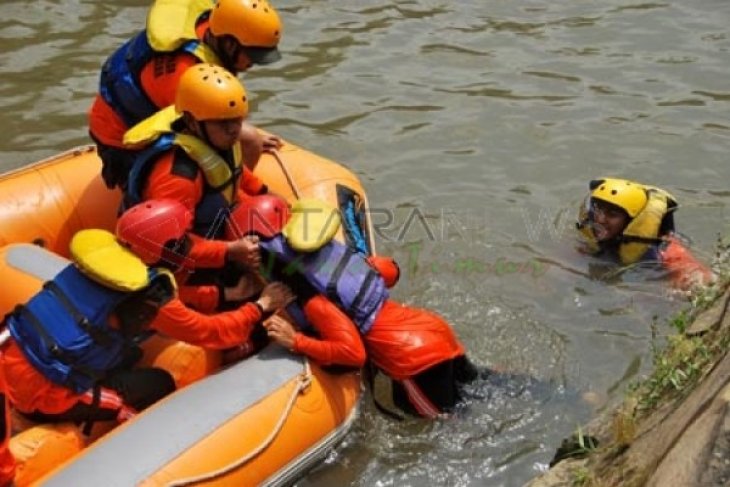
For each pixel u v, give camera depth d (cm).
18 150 815
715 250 709
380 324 552
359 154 830
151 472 452
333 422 529
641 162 820
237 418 489
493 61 993
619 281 680
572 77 960
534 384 587
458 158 826
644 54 1009
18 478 466
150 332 518
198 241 539
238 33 579
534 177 802
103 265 473
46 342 475
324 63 983
